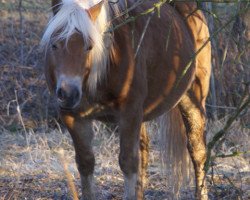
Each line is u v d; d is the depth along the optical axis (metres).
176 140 10.80
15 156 13.41
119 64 8.30
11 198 10.38
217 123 14.75
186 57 9.97
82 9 7.83
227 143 13.96
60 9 7.95
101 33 8.01
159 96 9.54
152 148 14.21
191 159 10.81
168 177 10.85
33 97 17.28
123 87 8.36
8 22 20.67
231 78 15.34
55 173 12.17
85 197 8.87
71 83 7.55
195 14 10.78
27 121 16.45
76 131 8.61
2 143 14.46
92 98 8.34
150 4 9.53
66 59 7.64
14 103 17.30
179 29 10.02
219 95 15.79
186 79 10.09
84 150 8.70
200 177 10.58
